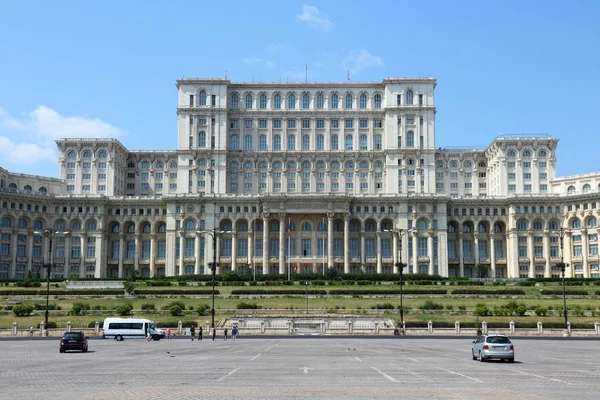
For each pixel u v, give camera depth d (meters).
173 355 61.44
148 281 174.38
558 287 155.75
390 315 117.56
